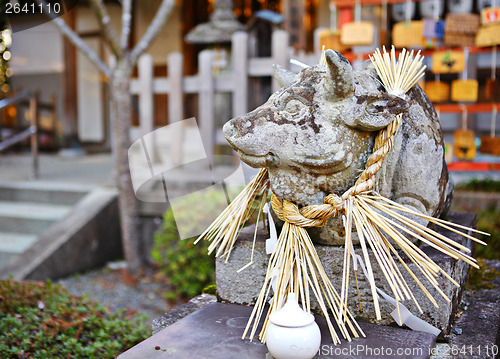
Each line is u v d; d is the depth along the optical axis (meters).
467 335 1.63
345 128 1.49
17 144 9.52
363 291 1.66
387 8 5.17
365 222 1.51
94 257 4.91
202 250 3.96
